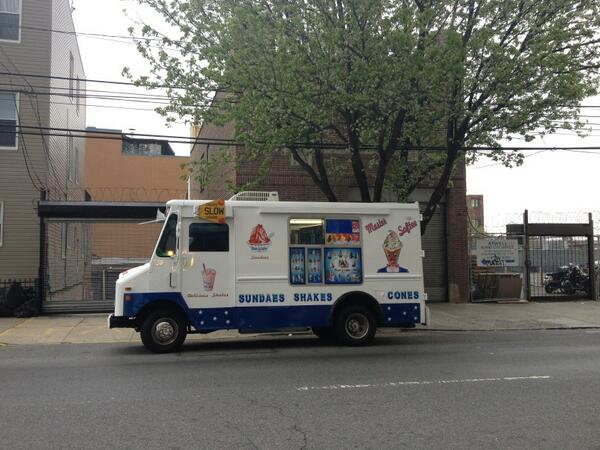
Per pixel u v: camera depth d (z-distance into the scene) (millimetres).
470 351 10750
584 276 21141
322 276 11422
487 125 13305
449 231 20250
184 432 5605
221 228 11062
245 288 11031
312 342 12219
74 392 7320
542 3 12664
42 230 17047
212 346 11625
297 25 12031
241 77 12328
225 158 15312
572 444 5262
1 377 8344
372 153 17828
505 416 6176
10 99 18562
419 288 11891
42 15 18969
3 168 18328
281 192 18797
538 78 12789
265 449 5113
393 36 11547
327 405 6637
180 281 10797
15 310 16453
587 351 10703
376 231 11773
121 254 28625
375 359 9844
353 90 12445
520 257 20875
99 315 16859
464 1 12906
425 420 6016
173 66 14055
